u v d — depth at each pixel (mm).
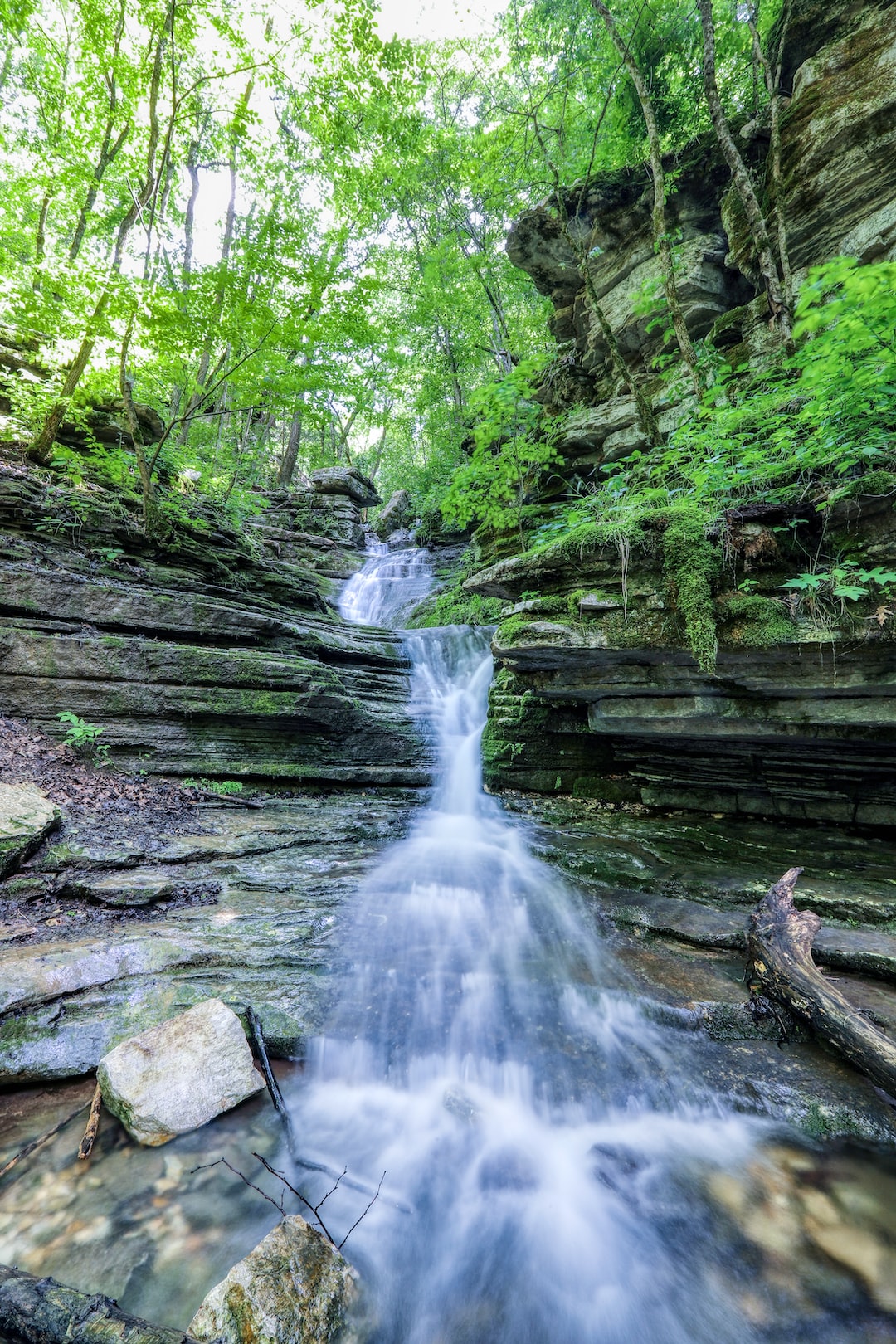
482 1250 2541
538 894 5621
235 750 8273
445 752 10148
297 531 20812
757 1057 3510
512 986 4156
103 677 7469
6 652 6973
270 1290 2086
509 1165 2957
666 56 9641
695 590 5148
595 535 5793
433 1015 3924
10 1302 1974
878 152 6871
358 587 18000
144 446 11695
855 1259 2418
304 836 6633
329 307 10219
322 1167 2869
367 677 10969
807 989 3646
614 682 6301
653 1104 3248
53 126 10156
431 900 5430
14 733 6723
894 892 4883
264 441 22516
